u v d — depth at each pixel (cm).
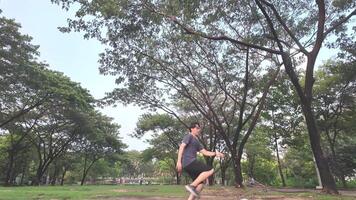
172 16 1758
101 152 5628
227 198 1564
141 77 2708
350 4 1862
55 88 3584
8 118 3716
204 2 1576
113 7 1642
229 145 2636
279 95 3259
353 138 4138
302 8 2134
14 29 2938
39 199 1405
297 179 5038
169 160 7156
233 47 2450
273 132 4022
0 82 3078
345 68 2783
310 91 1716
